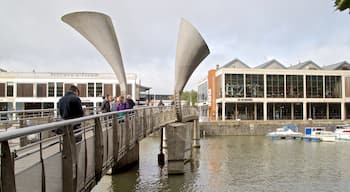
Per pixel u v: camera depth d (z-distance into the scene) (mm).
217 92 57188
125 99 12258
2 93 48094
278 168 21578
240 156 26891
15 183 3174
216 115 56312
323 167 22047
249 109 54406
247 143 37469
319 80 54688
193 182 17266
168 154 18703
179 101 21484
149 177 18172
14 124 9742
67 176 4406
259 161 24359
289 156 26969
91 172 6199
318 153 28828
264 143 37438
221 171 20344
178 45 20078
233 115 54125
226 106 54062
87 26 14883
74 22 14836
